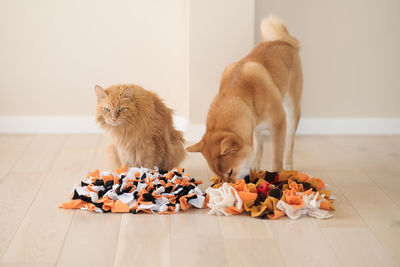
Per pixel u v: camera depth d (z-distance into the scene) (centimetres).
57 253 183
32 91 338
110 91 243
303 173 271
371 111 346
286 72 253
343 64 338
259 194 221
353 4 326
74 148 312
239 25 309
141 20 328
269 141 332
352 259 180
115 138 249
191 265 176
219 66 317
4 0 318
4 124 340
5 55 329
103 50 333
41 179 258
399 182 257
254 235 198
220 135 212
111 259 179
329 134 347
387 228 205
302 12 327
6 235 196
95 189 226
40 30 326
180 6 327
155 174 239
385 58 337
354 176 266
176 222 209
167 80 342
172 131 267
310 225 207
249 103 226
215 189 223
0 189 243
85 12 324
